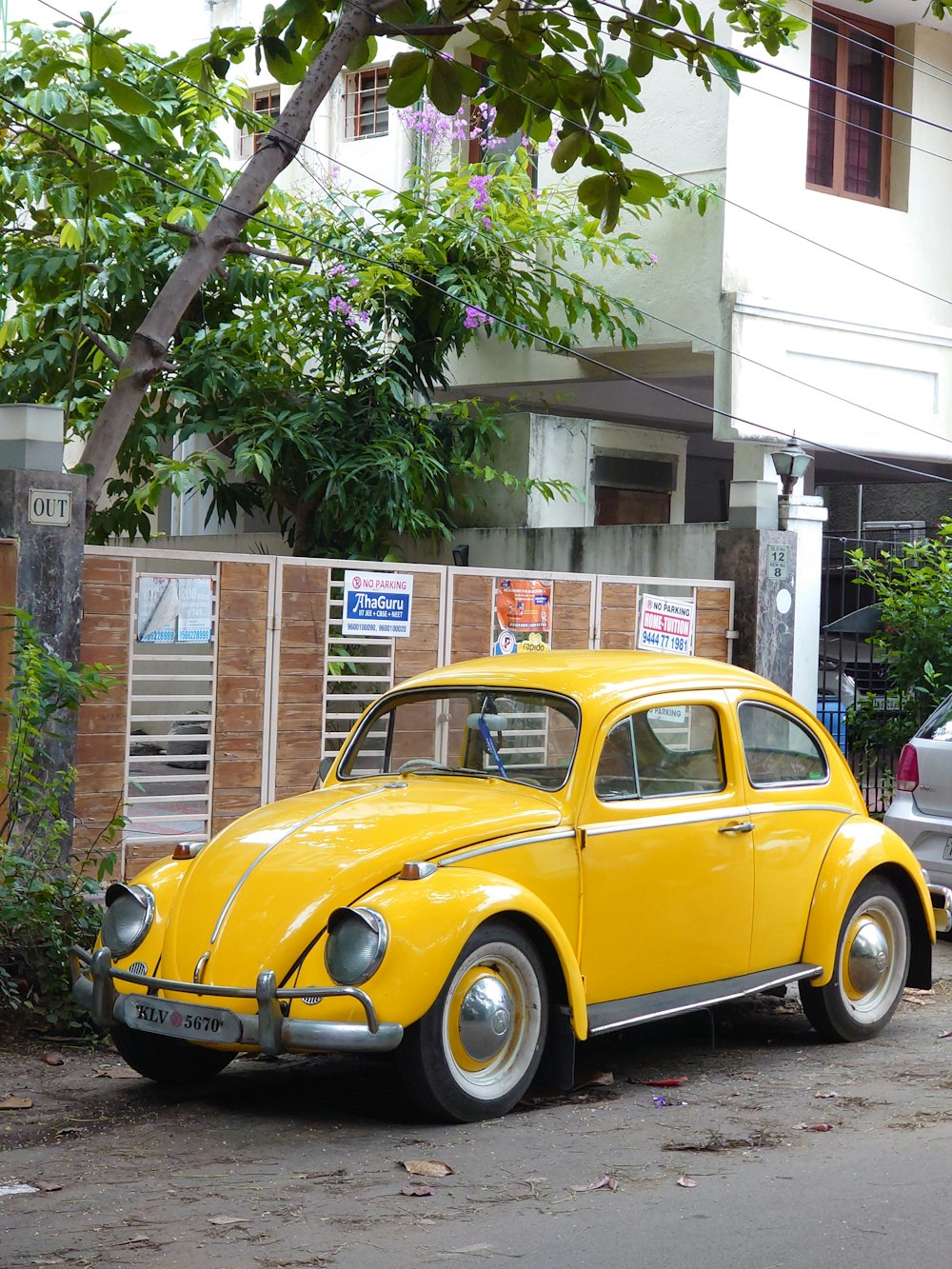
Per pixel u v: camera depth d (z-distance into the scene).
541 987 6.40
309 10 9.40
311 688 10.56
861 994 8.03
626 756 7.02
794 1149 5.93
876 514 23.06
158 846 9.80
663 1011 6.80
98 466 9.70
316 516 15.59
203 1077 6.93
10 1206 5.15
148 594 9.74
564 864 6.62
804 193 15.42
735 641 13.31
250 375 15.30
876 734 14.28
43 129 13.48
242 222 10.00
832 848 7.88
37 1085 6.86
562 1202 5.23
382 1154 5.78
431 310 15.49
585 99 9.31
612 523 17.38
